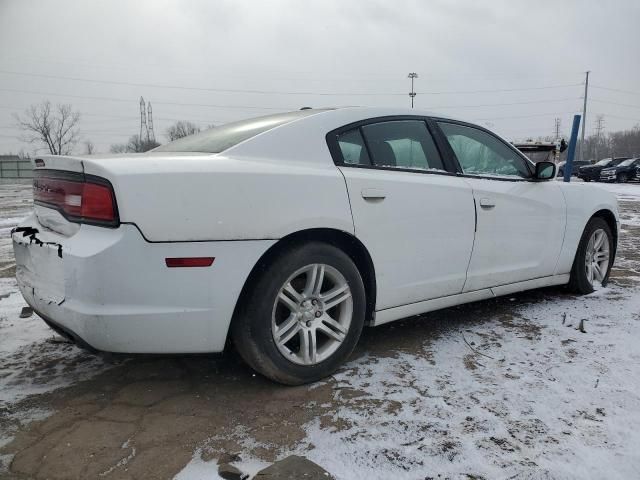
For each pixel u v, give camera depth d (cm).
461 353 314
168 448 214
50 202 263
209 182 238
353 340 286
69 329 236
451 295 339
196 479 193
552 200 401
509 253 370
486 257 353
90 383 277
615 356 305
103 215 228
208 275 237
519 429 226
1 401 256
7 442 219
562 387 265
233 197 242
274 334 257
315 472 196
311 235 274
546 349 318
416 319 386
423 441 217
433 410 243
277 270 254
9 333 356
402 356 311
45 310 252
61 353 320
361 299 287
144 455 209
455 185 334
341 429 227
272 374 260
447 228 325
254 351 253
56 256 240
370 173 296
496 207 356
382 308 303
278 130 280
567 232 415
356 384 272
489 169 375
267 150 270
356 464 201
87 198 234
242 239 243
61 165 253
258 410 246
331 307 280
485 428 227
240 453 210
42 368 298
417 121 339
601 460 203
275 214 251
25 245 270
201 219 234
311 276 269
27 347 331
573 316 384
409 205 305
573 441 216
